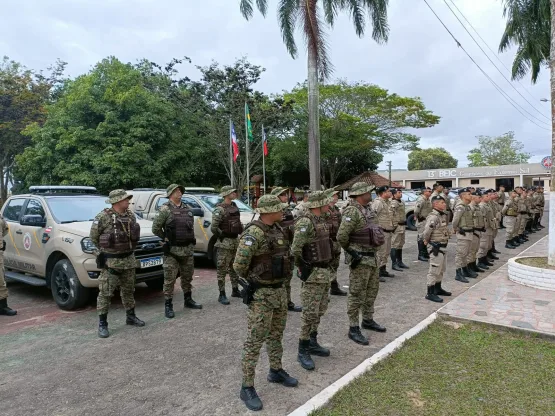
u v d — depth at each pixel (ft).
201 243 29.43
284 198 18.67
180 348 14.79
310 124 47.65
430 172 163.53
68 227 20.11
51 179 63.72
